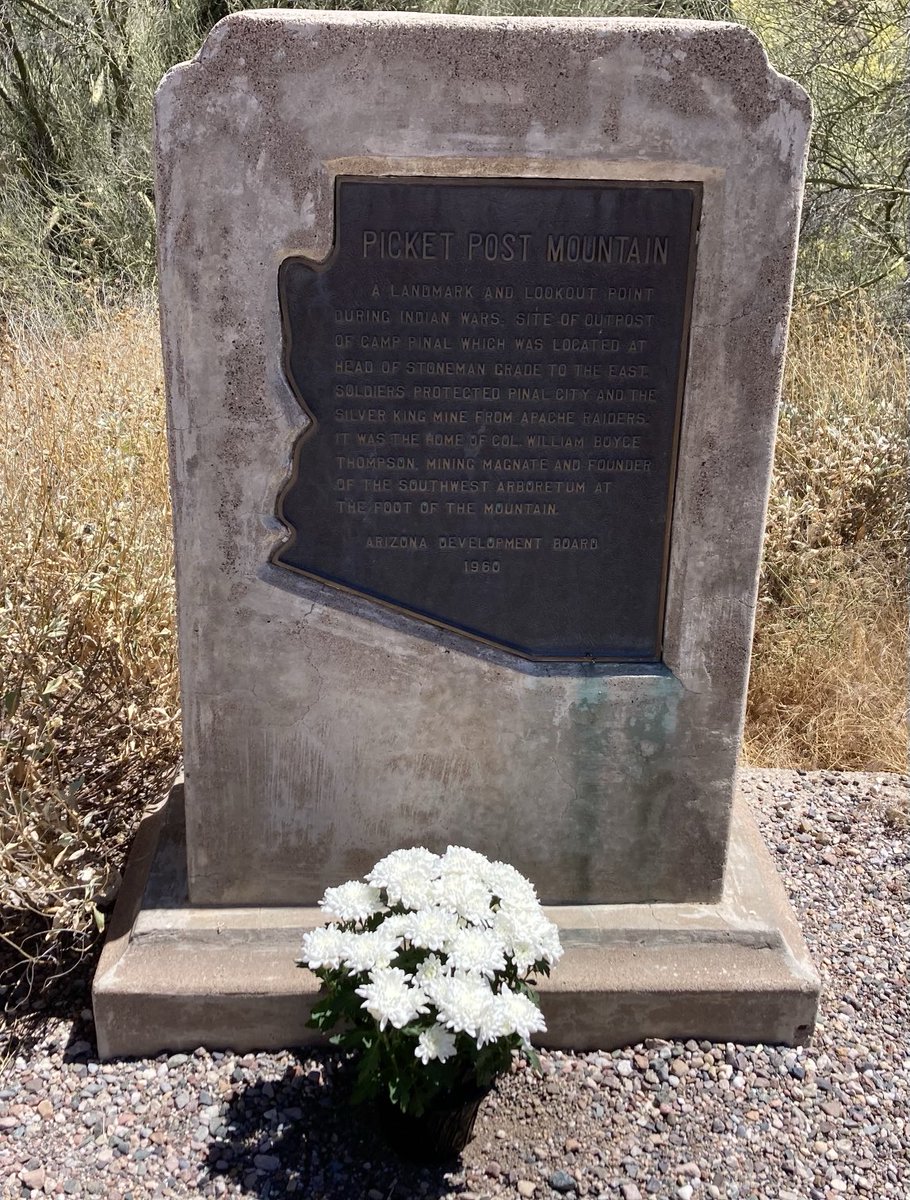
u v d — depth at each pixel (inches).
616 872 110.1
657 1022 104.4
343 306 92.6
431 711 103.7
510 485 98.3
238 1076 100.1
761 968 105.2
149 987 100.2
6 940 108.3
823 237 303.7
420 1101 85.4
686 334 95.0
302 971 102.2
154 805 130.7
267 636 100.3
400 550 99.5
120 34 358.9
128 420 182.4
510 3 361.4
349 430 95.8
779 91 88.4
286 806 105.7
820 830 140.3
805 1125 97.7
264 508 97.0
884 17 293.9
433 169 89.5
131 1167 91.8
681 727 105.5
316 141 87.6
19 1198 89.0
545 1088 99.9
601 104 87.8
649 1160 93.8
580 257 92.7
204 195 88.2
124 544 137.2
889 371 227.1
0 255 311.9
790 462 207.0
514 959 88.3
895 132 283.9
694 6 362.3
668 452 98.3
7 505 139.3
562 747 105.5
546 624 102.6
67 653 126.6
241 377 93.1
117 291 322.3
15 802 108.0
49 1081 99.8
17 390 186.5
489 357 94.7
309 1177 91.2
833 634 175.8
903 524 201.2
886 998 112.6
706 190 91.1
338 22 85.1
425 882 90.7
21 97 363.6
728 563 100.8
